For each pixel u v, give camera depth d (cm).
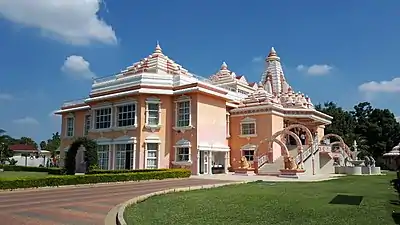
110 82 4025
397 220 1017
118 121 3788
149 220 992
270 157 3725
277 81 5288
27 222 1005
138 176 2645
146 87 3588
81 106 4675
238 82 4806
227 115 4103
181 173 3064
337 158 4516
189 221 982
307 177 3212
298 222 981
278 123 3975
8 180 1873
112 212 1161
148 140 3500
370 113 8031
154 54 4253
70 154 3316
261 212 1148
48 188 2025
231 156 4050
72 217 1085
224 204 1338
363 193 1766
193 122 3459
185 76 3794
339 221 998
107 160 3781
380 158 7094
